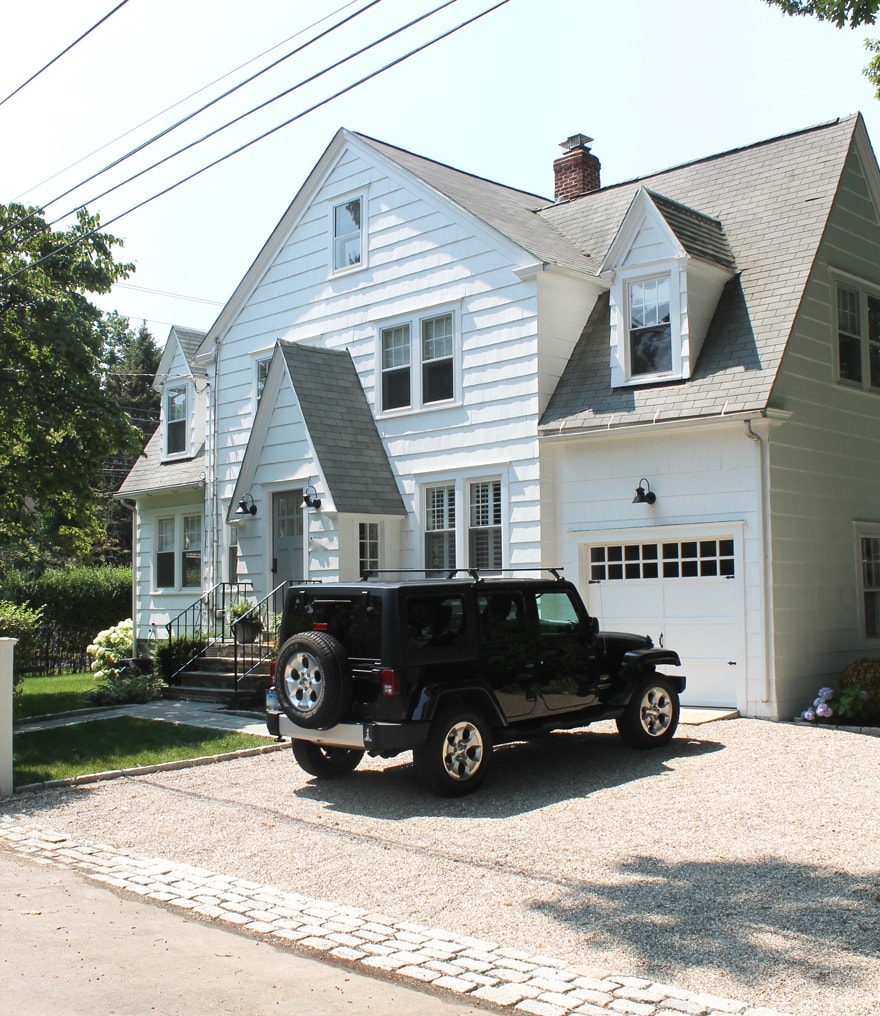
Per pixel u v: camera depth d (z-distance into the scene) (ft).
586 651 36.06
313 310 64.80
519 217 60.70
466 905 21.61
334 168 63.82
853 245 53.36
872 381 53.98
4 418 56.59
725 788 31.76
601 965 18.15
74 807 31.40
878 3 35.35
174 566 75.97
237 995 16.85
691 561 47.01
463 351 55.47
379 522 57.31
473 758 31.96
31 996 16.75
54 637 85.97
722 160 59.93
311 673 31.78
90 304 60.29
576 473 50.80
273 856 25.72
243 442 68.74
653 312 49.62
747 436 45.03
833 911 20.65
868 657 48.62
